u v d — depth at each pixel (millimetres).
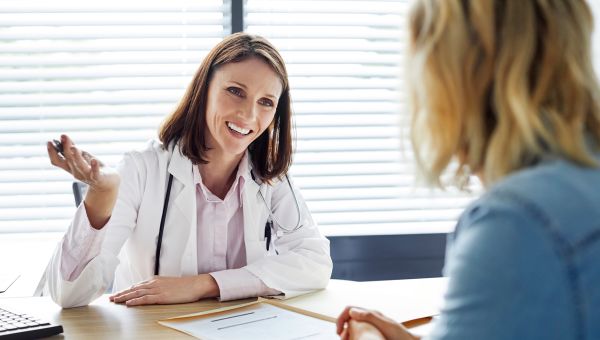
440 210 2701
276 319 1287
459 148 759
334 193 2633
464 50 731
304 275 1562
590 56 750
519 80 703
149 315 1334
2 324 1173
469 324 648
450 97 735
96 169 1320
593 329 628
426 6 763
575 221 646
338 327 1134
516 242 640
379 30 2658
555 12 723
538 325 625
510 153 708
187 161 1694
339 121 2623
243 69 1644
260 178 1771
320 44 2609
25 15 2482
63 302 1394
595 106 739
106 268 1520
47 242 2496
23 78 2469
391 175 2664
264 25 2580
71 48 2492
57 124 2500
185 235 1666
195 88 1707
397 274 2648
